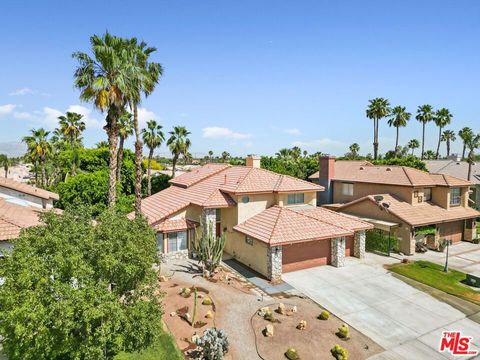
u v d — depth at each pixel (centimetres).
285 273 2244
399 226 2791
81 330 903
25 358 866
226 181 2827
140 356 1189
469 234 3253
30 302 806
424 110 7112
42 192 2984
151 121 4612
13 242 990
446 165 5384
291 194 2739
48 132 4997
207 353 1243
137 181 2477
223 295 1852
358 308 1748
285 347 1382
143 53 2495
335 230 2352
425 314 1703
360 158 6881
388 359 1326
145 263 1041
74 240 974
